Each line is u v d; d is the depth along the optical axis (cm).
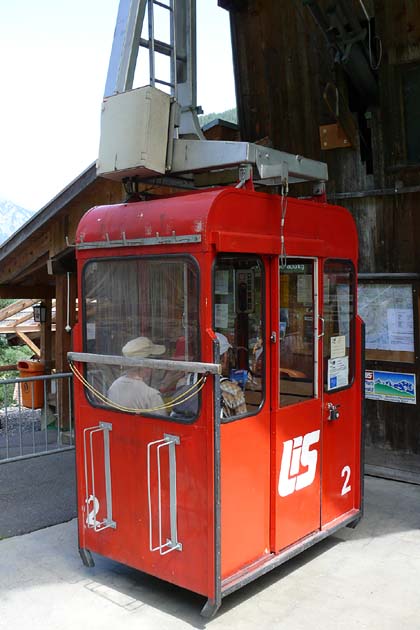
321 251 376
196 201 313
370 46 500
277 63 578
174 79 386
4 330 1241
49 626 317
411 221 511
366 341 538
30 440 760
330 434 395
